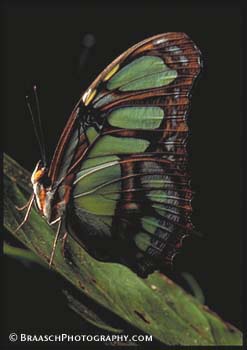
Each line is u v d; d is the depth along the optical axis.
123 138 0.36
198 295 0.40
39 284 0.33
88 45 0.49
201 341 0.36
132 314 0.35
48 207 0.36
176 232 0.36
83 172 0.36
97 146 0.36
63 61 0.49
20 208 0.35
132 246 0.37
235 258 0.46
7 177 0.36
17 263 0.33
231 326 0.38
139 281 0.38
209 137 0.50
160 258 0.37
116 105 0.35
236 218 0.48
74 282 0.34
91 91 0.35
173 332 0.36
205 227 0.48
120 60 0.35
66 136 0.36
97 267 0.36
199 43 0.50
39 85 0.48
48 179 0.36
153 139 0.36
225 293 0.46
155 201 0.36
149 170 0.36
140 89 0.35
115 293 0.36
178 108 0.35
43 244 0.35
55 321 0.33
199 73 0.35
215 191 0.49
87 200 0.36
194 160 0.49
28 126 0.47
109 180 0.36
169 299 0.38
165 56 0.35
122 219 0.36
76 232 0.36
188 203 0.36
